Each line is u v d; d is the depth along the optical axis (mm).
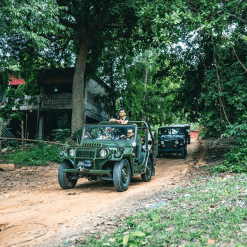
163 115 28344
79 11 15164
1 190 7965
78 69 18953
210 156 14977
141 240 3420
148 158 9453
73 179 8102
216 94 10227
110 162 7684
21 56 18812
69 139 19031
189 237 3395
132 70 24000
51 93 24438
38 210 5633
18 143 18484
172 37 9008
